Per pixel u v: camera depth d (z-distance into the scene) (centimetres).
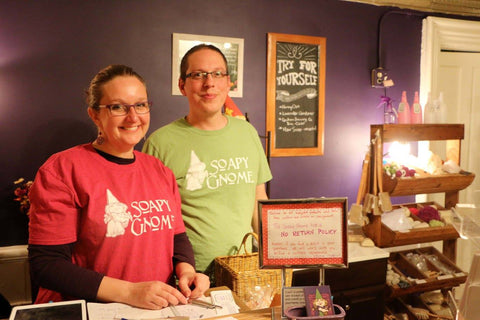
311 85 312
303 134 314
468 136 378
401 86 344
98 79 123
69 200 117
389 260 299
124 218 121
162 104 273
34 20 241
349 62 324
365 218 270
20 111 243
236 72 289
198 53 173
